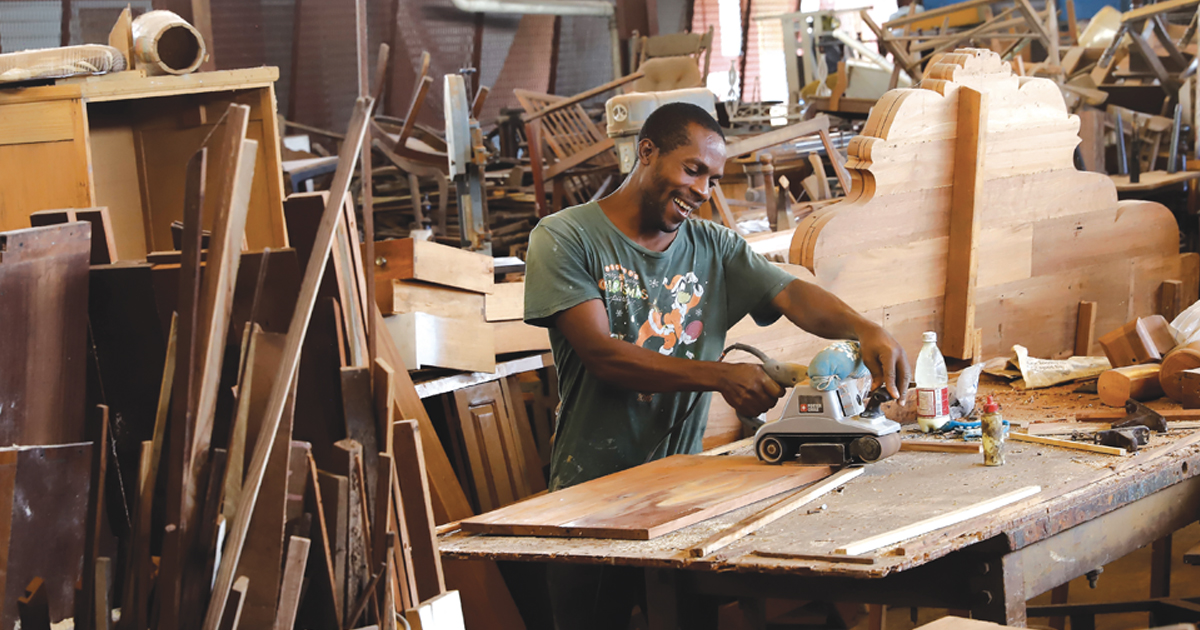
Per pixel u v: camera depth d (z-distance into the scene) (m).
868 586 2.04
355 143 1.52
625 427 2.76
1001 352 4.14
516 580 2.96
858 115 8.81
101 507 1.66
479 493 3.53
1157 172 7.11
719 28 13.84
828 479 2.42
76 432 1.78
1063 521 2.09
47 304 1.70
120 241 3.46
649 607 2.17
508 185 8.58
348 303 1.65
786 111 10.30
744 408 2.59
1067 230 4.27
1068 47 10.01
